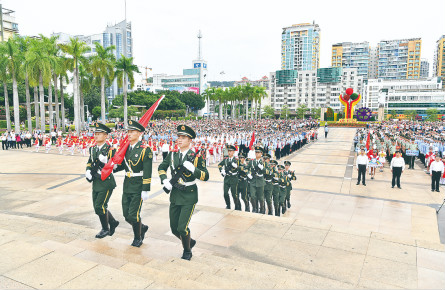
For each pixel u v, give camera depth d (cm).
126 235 620
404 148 2134
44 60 3753
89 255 449
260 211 955
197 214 801
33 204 953
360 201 1140
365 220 924
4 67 3769
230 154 932
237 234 664
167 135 2986
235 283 383
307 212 1012
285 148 2528
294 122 6800
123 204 528
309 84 13950
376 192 1282
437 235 796
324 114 8262
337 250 573
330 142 3681
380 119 9094
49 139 2722
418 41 17512
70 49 3988
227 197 949
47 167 1836
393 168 1360
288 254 560
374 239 624
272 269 469
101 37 19425
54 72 4184
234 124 6059
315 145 3362
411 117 10731
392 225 877
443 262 521
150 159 504
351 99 8050
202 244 615
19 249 404
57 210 889
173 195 485
